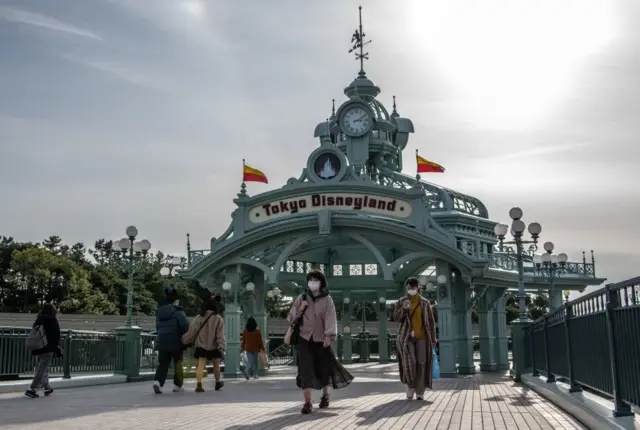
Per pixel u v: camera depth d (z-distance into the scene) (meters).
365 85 32.91
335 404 11.38
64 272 69.44
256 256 26.06
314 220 22.59
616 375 7.00
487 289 28.45
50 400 12.66
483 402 12.05
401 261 22.27
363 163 27.23
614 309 7.02
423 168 25.72
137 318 59.00
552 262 25.94
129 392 15.07
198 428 8.03
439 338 22.55
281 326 57.56
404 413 9.92
